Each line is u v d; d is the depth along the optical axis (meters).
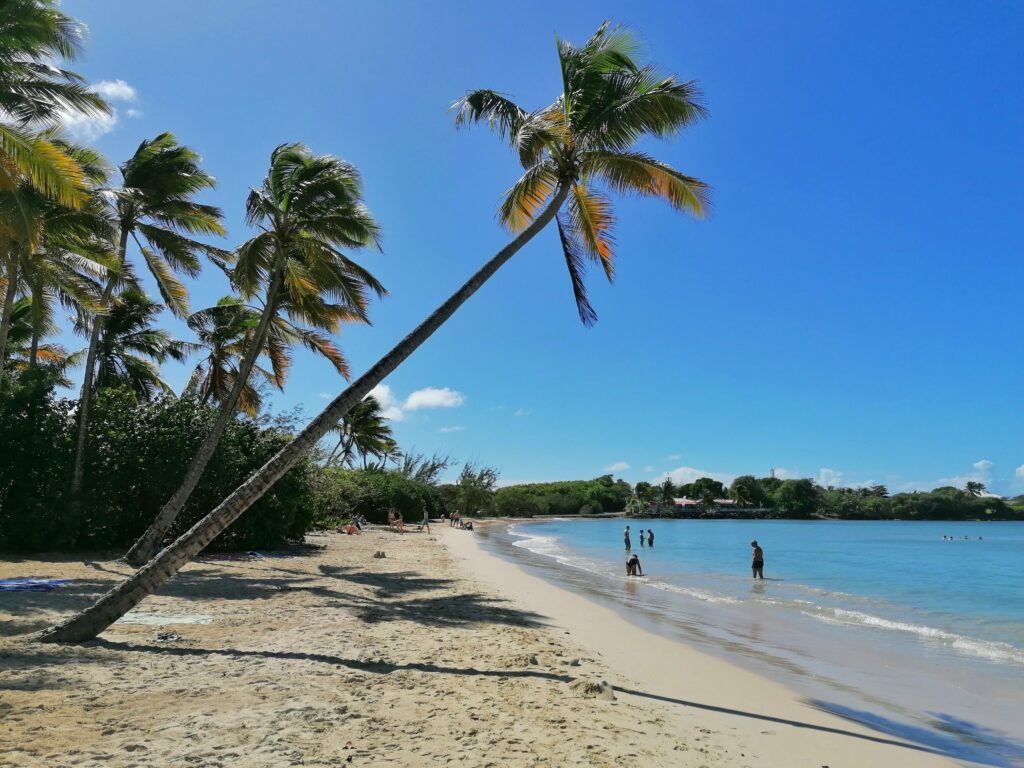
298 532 24.44
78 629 8.02
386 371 9.52
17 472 18.23
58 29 13.03
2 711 5.37
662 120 11.32
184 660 7.52
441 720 5.94
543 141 11.69
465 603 13.88
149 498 20.25
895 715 7.95
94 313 18.27
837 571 28.06
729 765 5.53
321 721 5.66
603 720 6.36
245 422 22.27
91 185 17.12
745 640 12.47
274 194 17.23
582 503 120.31
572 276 13.34
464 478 83.81
